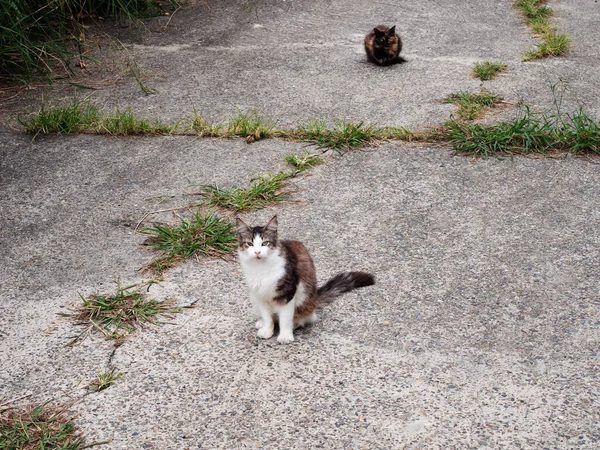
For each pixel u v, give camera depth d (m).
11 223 5.30
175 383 4.27
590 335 4.43
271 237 4.34
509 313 4.56
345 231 5.15
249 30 7.82
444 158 5.80
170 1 8.14
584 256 4.90
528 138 5.82
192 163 5.83
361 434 4.04
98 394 4.23
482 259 4.91
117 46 7.41
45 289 4.80
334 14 8.23
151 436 4.06
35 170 5.78
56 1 7.19
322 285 4.73
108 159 5.89
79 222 5.29
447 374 4.27
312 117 6.34
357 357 4.36
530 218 5.21
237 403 4.18
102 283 4.82
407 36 7.75
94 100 6.61
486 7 8.47
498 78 6.88
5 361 4.40
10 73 6.90
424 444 3.99
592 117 6.22
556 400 4.14
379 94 6.66
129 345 4.46
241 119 6.18
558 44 7.30
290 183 5.59
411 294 4.70
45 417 4.14
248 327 4.55
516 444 3.98
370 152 5.89
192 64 7.17
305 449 3.99
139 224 5.25
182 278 4.85
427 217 5.24
